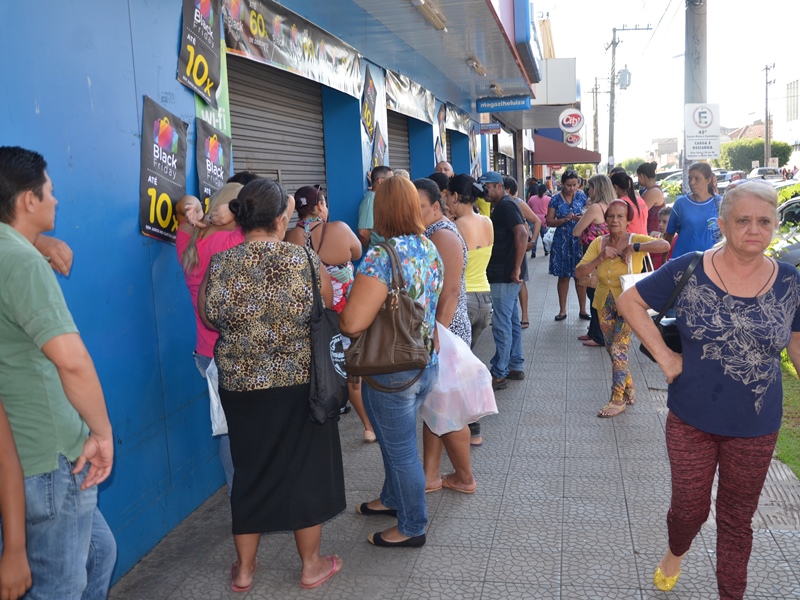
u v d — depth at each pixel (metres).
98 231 3.18
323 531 3.84
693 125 9.88
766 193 2.49
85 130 3.10
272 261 2.99
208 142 4.26
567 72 20.83
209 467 4.25
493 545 3.61
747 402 2.66
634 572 3.32
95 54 3.18
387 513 3.99
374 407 3.42
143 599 3.21
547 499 4.11
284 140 6.43
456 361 3.85
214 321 3.04
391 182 3.36
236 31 4.64
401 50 9.00
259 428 3.10
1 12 2.64
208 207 3.92
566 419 5.46
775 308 2.60
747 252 2.52
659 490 4.18
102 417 2.16
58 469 2.17
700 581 3.24
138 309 3.50
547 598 3.14
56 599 2.22
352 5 7.11
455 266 3.95
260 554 3.62
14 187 2.14
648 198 8.70
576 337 8.25
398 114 10.20
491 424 5.41
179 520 3.90
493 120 18.83
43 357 2.15
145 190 3.55
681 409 2.78
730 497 2.82
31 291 2.04
